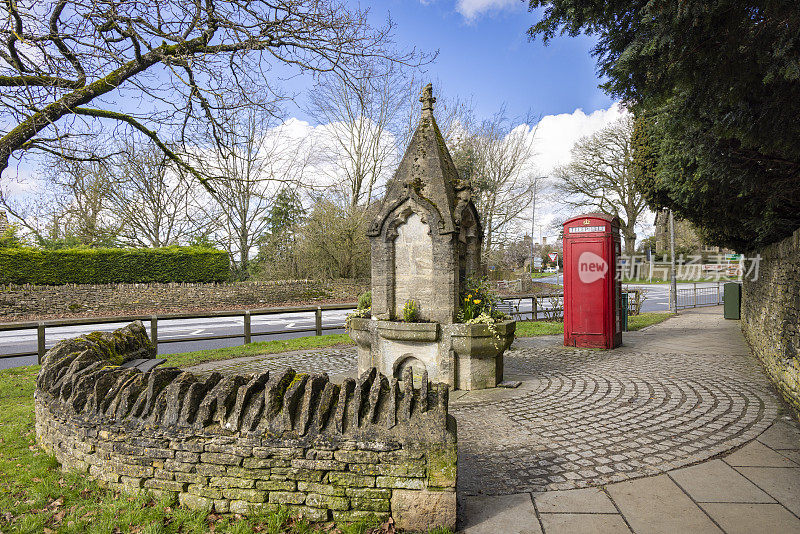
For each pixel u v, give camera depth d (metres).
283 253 30.02
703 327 14.50
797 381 5.68
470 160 27.39
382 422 3.13
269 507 3.13
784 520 3.24
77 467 3.69
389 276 7.07
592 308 10.66
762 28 3.33
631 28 4.04
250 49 6.69
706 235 13.00
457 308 6.88
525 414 5.73
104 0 5.77
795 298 5.96
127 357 5.91
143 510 3.12
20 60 6.22
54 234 27.36
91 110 6.97
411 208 6.84
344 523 3.07
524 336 12.77
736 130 4.56
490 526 3.18
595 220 10.65
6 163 6.42
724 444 4.69
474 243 7.60
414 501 3.05
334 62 7.54
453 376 6.73
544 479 3.93
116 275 23.80
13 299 20.50
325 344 11.71
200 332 15.98
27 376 8.30
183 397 3.34
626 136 33.78
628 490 3.71
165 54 6.49
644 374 7.92
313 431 3.11
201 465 3.22
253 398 3.30
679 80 3.95
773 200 6.87
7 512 3.25
